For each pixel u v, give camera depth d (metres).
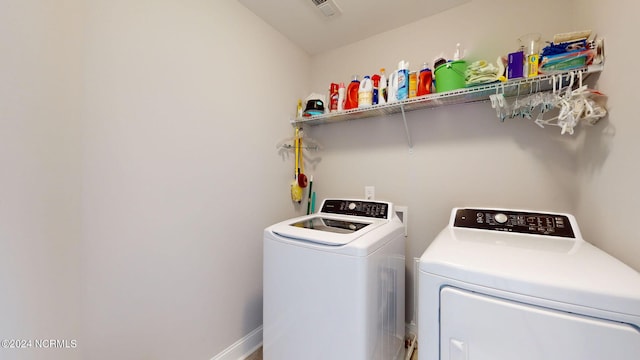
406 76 1.59
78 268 0.87
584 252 0.88
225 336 1.52
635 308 0.58
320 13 1.71
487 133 1.55
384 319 1.23
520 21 1.45
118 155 1.03
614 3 0.92
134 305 1.10
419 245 1.78
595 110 0.98
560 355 0.65
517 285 0.69
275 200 1.90
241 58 1.61
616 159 0.90
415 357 1.61
